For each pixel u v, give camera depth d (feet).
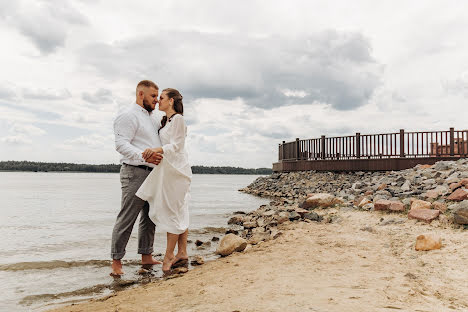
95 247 19.01
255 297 8.32
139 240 15.02
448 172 28.73
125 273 13.60
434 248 13.09
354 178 51.39
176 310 7.84
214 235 22.75
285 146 70.59
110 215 35.83
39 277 12.98
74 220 31.35
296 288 9.00
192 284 10.57
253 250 15.97
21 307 9.83
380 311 7.05
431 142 48.96
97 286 11.85
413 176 32.86
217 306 7.80
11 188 113.19
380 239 15.94
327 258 13.10
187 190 14.52
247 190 76.38
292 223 22.61
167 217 13.80
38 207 45.68
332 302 7.64
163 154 13.29
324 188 48.37
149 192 13.47
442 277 10.05
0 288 11.59
